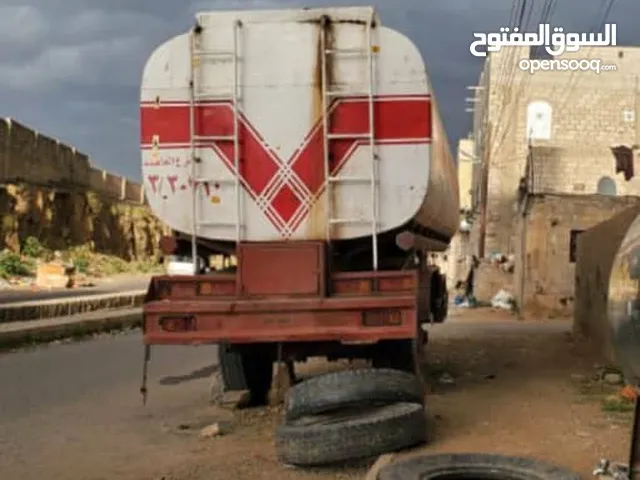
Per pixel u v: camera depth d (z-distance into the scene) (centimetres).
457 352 1625
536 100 4447
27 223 4450
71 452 852
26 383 1331
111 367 1530
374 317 859
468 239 5247
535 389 1131
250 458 793
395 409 787
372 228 884
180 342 870
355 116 884
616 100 4444
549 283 2781
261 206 892
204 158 894
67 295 3094
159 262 5809
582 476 677
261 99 889
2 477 757
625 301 593
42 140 4738
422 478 632
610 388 1131
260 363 1084
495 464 662
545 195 2769
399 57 881
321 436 736
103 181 5847
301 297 877
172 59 896
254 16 890
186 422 992
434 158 951
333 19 884
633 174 4094
